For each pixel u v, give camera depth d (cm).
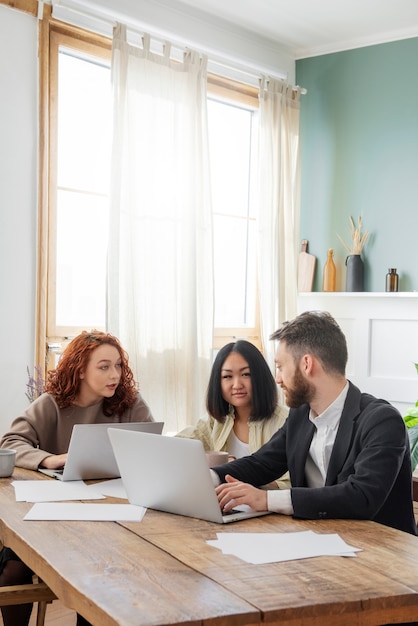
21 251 369
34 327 374
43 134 375
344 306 488
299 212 500
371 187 485
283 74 504
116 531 180
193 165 429
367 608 139
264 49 493
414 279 466
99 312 416
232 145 492
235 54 471
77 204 405
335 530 183
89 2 390
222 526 186
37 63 373
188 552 164
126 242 395
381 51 482
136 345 396
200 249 434
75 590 141
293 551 165
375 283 482
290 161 490
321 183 504
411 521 210
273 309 475
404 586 146
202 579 147
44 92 375
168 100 418
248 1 434
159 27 426
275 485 244
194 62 432
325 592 141
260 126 478
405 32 471
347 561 160
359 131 490
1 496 213
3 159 361
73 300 405
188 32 443
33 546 166
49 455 254
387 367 473
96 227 414
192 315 424
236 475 227
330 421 216
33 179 373
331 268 494
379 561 160
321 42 495
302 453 221
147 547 167
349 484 196
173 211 418
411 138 470
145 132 407
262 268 475
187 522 190
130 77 400
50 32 384
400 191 474
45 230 377
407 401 464
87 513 196
